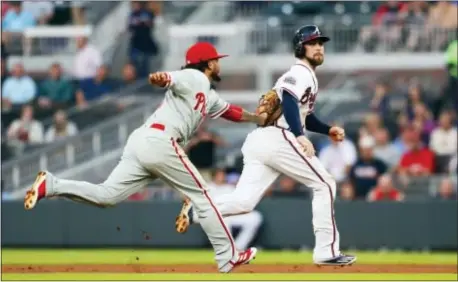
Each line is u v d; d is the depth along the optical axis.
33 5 49.53
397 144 41.22
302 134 21.38
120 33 49.44
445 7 48.44
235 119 21.53
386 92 44.97
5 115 42.44
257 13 51.25
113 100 44.09
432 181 38.38
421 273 25.20
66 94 43.91
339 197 37.69
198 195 20.97
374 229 34.94
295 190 36.78
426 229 34.84
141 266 27.11
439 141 39.88
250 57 49.44
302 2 50.50
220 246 21.16
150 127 20.67
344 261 21.91
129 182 20.80
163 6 51.44
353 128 44.44
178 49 49.19
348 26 49.09
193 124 20.89
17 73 43.44
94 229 35.31
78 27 49.19
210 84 21.12
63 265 27.45
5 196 40.28
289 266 27.09
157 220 35.22
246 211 22.12
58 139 41.94
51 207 35.38
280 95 21.62
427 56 48.38
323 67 49.03
